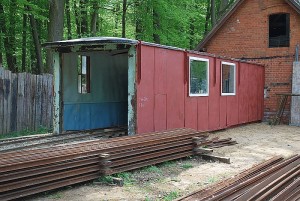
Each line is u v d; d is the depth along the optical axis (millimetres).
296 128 16484
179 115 12133
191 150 9484
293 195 5566
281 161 8289
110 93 12836
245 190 5871
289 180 6430
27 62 26969
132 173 7770
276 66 18562
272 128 16297
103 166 7137
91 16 25562
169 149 8836
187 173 7957
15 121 12469
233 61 15648
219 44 20000
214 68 14203
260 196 5496
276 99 18547
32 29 21891
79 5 25516
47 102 13797
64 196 6246
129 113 10211
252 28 19094
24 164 6047
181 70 12258
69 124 11375
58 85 11102
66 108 11281
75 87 11562
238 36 19484
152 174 7766
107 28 28500
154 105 10945
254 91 17750
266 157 9750
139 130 10336
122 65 13367
